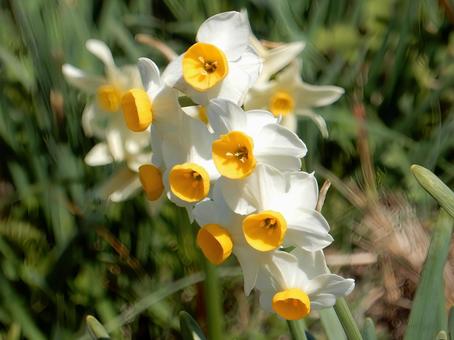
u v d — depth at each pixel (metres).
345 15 0.95
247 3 0.95
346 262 0.84
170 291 0.82
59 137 0.85
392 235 0.79
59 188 0.85
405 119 0.92
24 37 0.86
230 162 0.62
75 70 0.77
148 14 0.95
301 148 0.62
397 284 0.84
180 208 0.79
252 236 0.62
